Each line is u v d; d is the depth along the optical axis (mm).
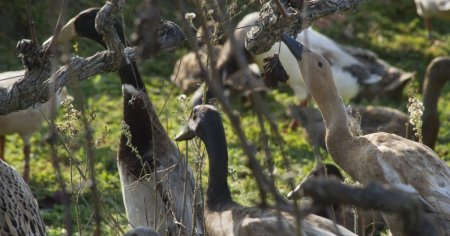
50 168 16672
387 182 10367
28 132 15984
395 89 21125
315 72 11148
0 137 16594
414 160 10398
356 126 11812
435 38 25047
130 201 12039
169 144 12148
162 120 15633
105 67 9531
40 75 9367
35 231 10586
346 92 20797
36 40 9273
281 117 19578
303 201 11070
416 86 21750
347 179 11469
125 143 12156
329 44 20625
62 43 12125
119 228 9984
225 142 9906
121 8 9344
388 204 5762
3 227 10281
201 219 11328
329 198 5789
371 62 21375
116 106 19734
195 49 6855
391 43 24656
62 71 9391
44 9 16406
